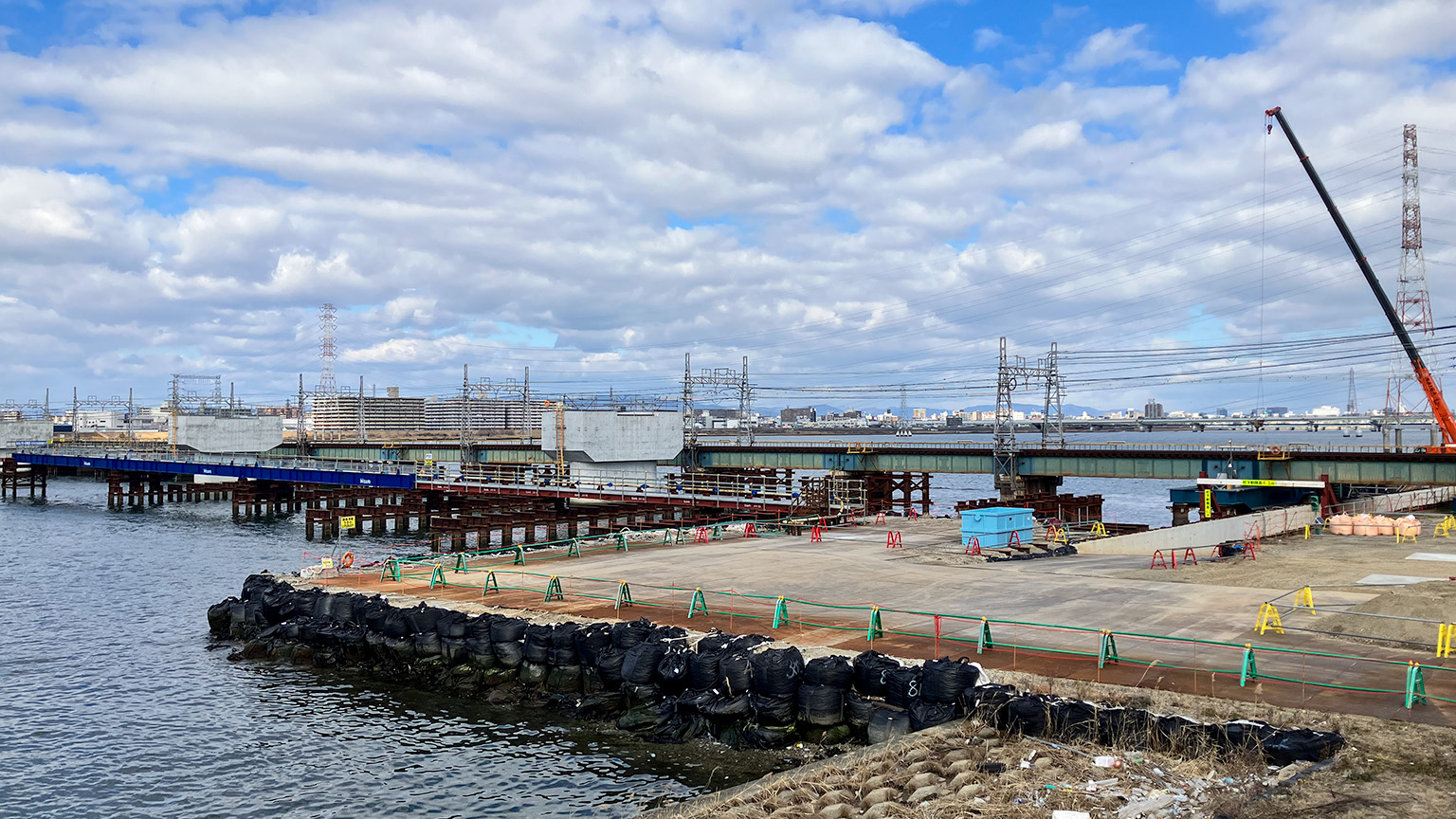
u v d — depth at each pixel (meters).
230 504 122.69
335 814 24.20
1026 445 93.81
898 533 53.47
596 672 30.31
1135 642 29.22
